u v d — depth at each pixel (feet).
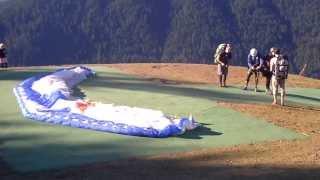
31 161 44.98
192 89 83.35
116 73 104.32
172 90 81.25
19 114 62.18
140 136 53.47
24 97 68.44
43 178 40.16
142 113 57.00
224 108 67.15
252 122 60.39
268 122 60.54
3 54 116.37
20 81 88.99
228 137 54.19
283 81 70.69
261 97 78.33
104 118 56.80
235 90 84.58
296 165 43.14
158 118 55.93
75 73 88.28
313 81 106.11
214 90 83.66
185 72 110.63
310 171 40.88
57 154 47.11
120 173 41.27
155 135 53.11
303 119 63.05
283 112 66.44
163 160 45.62
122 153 47.83
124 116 56.75
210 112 65.10
